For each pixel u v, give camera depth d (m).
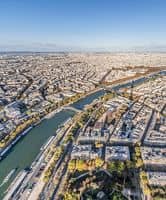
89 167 199.88
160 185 178.25
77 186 178.62
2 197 174.50
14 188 182.50
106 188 174.75
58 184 184.38
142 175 186.50
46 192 176.50
